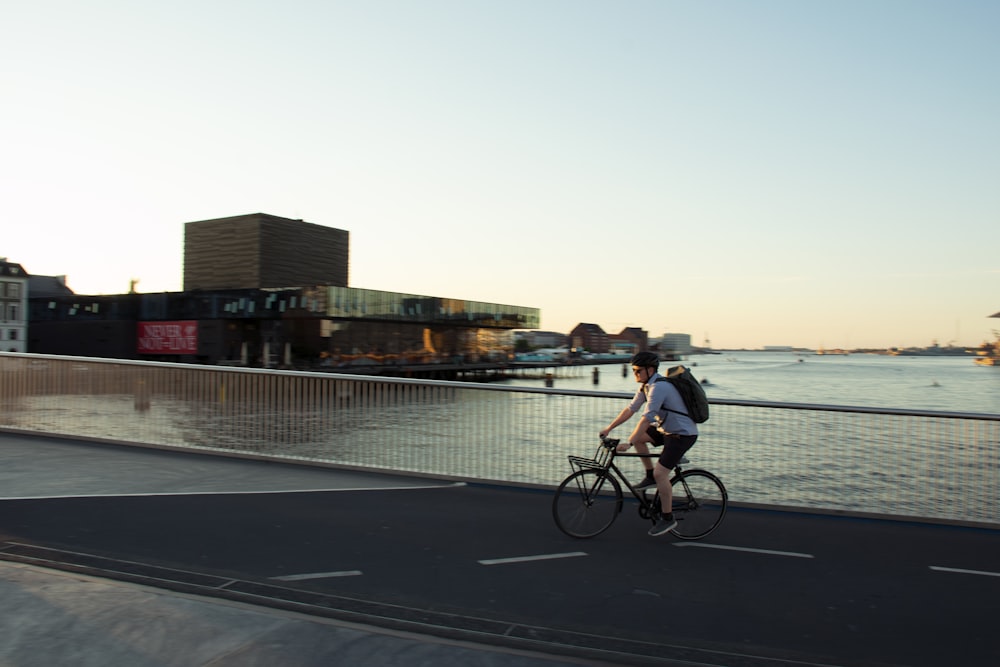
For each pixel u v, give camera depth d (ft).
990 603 15.49
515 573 16.96
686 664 12.35
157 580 15.64
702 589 16.12
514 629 13.62
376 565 17.28
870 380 408.46
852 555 18.83
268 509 22.40
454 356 281.13
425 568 17.13
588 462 20.47
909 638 13.65
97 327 268.62
